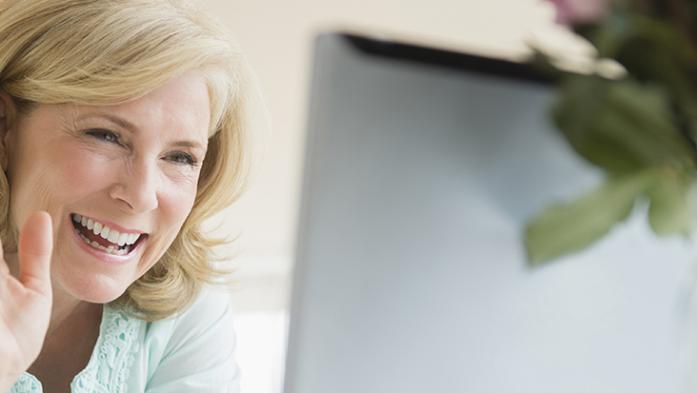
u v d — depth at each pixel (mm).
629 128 495
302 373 514
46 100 1148
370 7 2963
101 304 1366
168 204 1204
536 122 516
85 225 1196
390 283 510
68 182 1156
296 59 2881
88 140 1152
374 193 498
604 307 551
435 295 518
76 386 1298
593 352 555
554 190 521
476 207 511
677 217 512
